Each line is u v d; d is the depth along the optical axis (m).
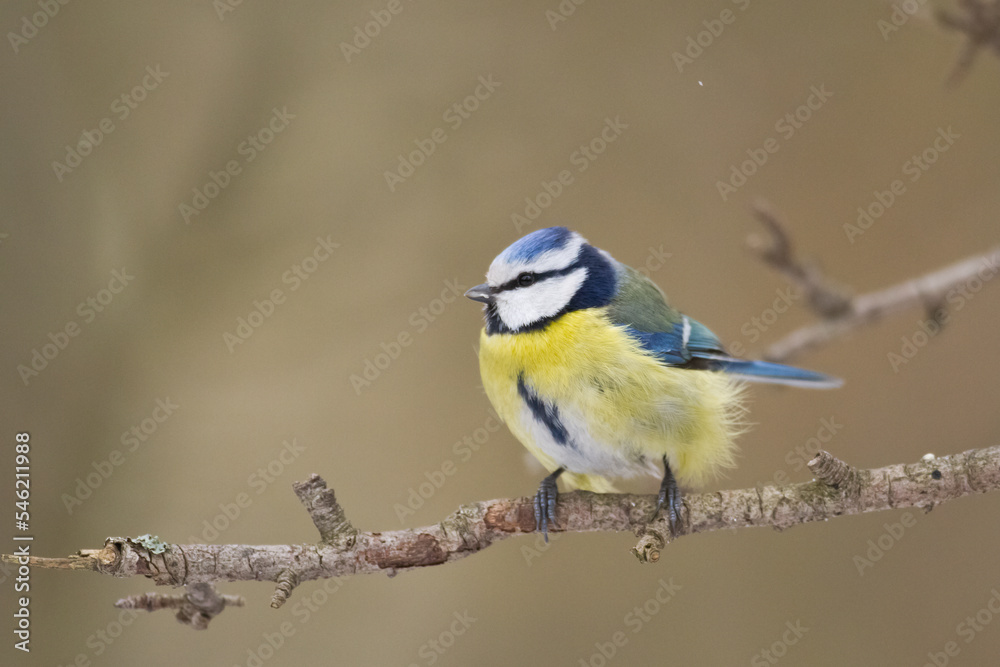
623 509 6.98
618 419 7.48
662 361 7.77
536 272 7.83
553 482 7.38
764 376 8.58
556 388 7.54
